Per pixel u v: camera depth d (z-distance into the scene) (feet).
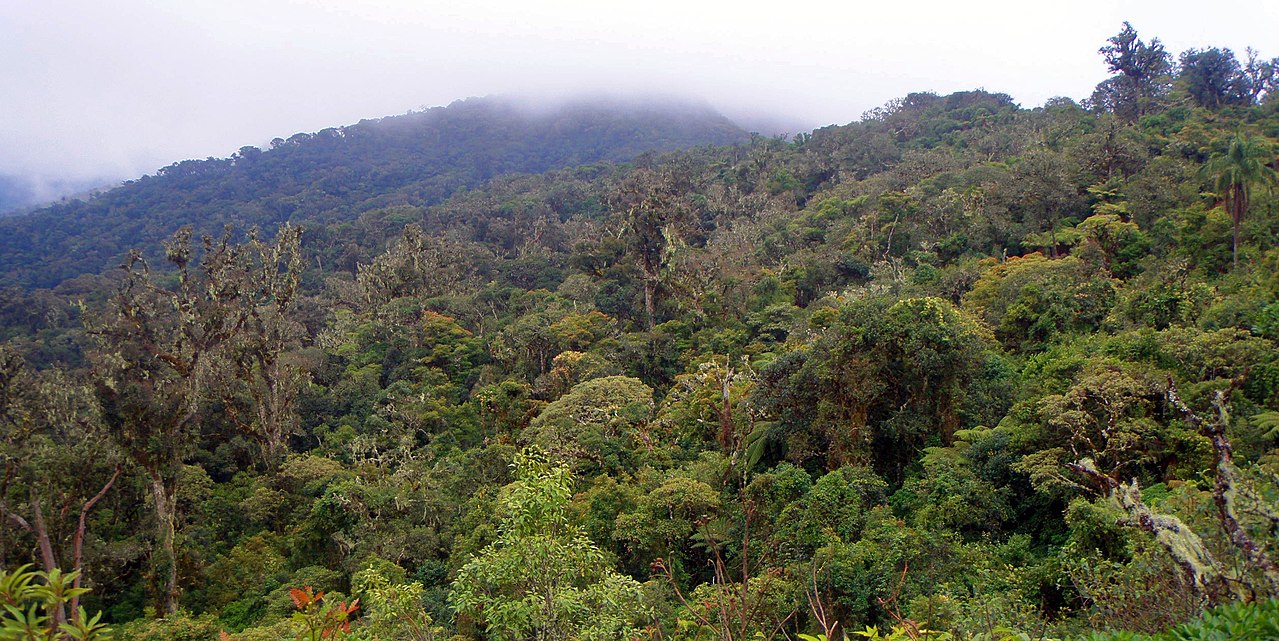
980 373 77.25
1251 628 15.57
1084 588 29.12
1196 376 61.77
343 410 139.44
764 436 80.84
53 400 98.27
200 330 102.22
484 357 159.53
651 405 105.19
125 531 89.86
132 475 88.84
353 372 152.15
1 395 87.86
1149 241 125.49
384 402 135.33
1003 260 144.77
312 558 90.12
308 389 139.95
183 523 96.02
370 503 89.61
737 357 126.62
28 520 77.30
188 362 98.02
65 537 80.18
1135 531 39.73
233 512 101.55
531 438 100.63
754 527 65.21
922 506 61.98
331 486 93.20
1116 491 22.52
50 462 82.07
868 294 125.49
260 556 90.89
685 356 137.90
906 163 227.81
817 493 62.54
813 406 79.10
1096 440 58.23
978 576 48.70
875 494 64.90
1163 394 56.59
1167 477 53.98
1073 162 164.14
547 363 150.30
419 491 94.02
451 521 89.04
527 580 34.37
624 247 187.62
